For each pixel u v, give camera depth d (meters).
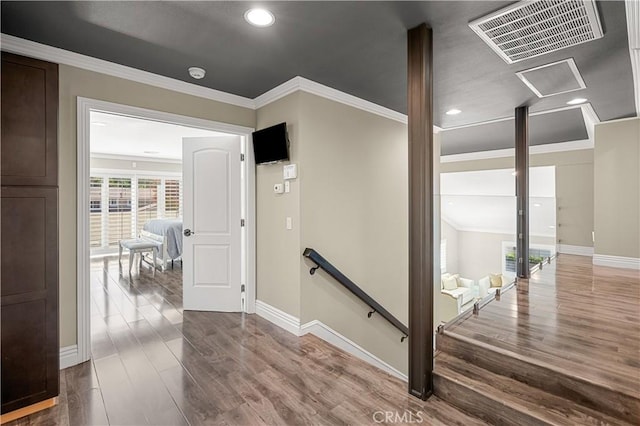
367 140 3.61
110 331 3.06
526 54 2.41
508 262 3.85
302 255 2.96
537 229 4.95
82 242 2.46
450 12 1.90
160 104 2.86
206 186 3.65
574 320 2.71
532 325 2.61
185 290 3.69
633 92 3.27
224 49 2.35
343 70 2.72
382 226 3.82
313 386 2.16
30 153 1.91
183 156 3.70
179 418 1.84
